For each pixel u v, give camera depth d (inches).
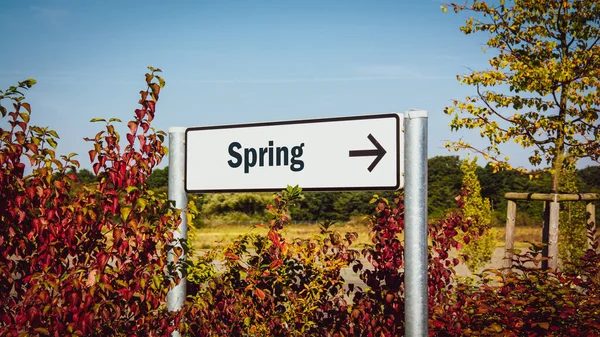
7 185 106.0
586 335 157.8
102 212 114.9
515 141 328.5
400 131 111.7
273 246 162.6
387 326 154.4
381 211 160.9
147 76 121.5
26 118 111.3
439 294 164.7
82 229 112.3
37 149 110.0
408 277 107.4
